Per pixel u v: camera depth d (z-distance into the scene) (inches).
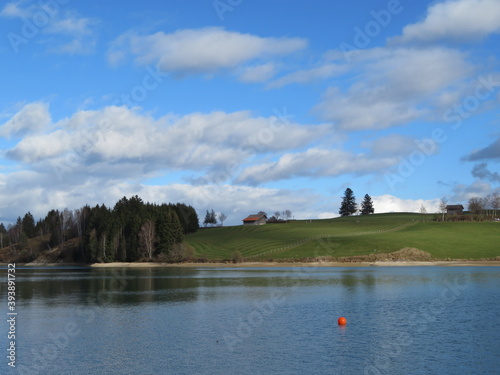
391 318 2304.4
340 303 2807.6
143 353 1695.4
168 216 7785.4
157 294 3344.0
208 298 3097.9
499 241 7239.2
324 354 1662.2
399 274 4810.5
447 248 6904.5
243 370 1494.8
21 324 2215.8
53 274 5669.3
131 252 7746.1
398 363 1546.5
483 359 1584.6
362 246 7150.6
